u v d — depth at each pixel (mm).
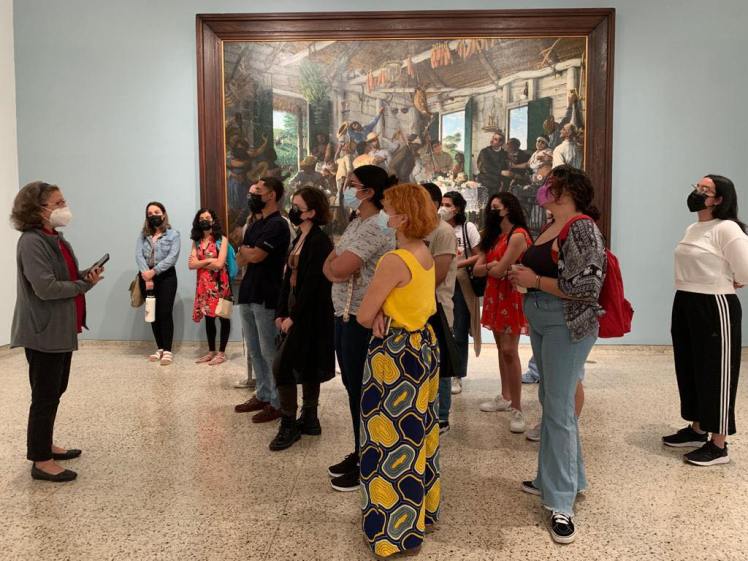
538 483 2820
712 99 6125
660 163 6195
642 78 6133
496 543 2424
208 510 2721
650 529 2533
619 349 6320
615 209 6242
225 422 3947
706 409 3186
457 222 4430
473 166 6234
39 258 2809
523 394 4707
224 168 6258
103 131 6387
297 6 6219
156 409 4234
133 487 2965
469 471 3162
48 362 2963
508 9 6074
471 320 4117
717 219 3258
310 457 3348
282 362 3221
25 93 6387
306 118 6242
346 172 6273
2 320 6172
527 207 6234
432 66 6168
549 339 2488
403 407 2291
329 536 2488
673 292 6281
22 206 2855
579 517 2645
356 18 6125
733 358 3172
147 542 2441
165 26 6270
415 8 6188
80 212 6453
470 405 4395
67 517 2660
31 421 2992
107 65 6332
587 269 2334
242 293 3977
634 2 6066
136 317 6496
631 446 3520
